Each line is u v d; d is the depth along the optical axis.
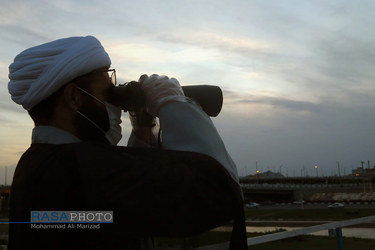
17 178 0.92
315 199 119.19
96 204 0.74
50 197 0.80
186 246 0.73
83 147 0.82
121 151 0.80
